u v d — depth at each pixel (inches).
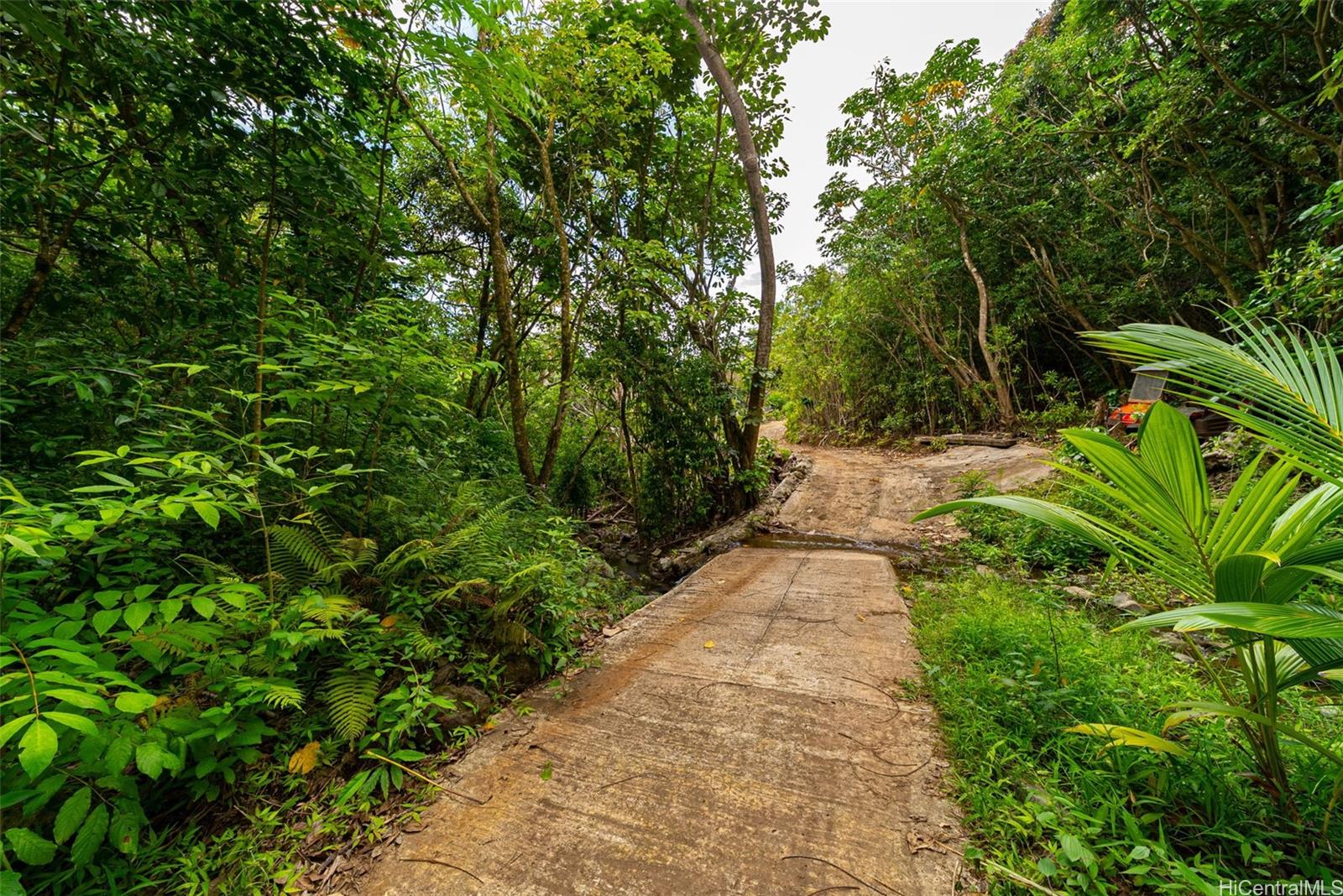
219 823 53.2
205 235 99.8
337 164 101.6
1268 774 48.5
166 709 53.9
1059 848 45.4
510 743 68.9
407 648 75.0
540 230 220.4
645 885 46.4
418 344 104.6
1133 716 63.1
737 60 253.8
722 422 247.4
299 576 78.7
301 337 90.3
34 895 41.8
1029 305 391.2
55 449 72.5
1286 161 223.3
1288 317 150.6
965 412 450.9
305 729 63.1
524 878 47.5
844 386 569.9
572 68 172.7
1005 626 91.6
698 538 227.6
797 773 60.9
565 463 274.5
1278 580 41.3
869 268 450.3
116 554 63.7
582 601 114.7
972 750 61.0
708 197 256.8
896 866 47.0
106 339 91.8
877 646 97.3
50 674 35.8
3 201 76.7
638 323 215.9
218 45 83.7
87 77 76.4
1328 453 39.1
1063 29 311.7
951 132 366.3
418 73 119.3
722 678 86.5
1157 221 292.0
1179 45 229.3
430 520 101.0
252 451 81.7
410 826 54.2
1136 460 43.2
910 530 208.2
